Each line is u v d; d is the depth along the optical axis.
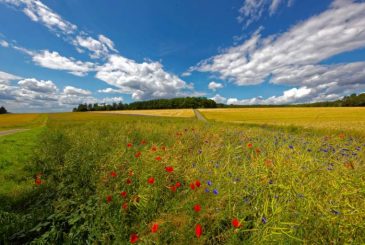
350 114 40.59
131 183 3.61
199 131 9.29
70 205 3.24
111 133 10.02
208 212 2.46
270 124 23.62
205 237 2.16
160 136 8.83
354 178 2.67
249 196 2.83
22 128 33.12
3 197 3.73
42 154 6.75
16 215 2.92
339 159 4.16
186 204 2.73
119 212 2.78
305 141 6.35
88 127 14.42
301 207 2.32
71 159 5.45
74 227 2.53
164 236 2.27
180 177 3.72
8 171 5.37
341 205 2.22
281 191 2.77
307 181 2.88
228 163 4.07
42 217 2.88
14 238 2.55
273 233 1.95
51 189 3.96
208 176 3.50
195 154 5.29
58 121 41.59
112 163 4.64
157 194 3.21
